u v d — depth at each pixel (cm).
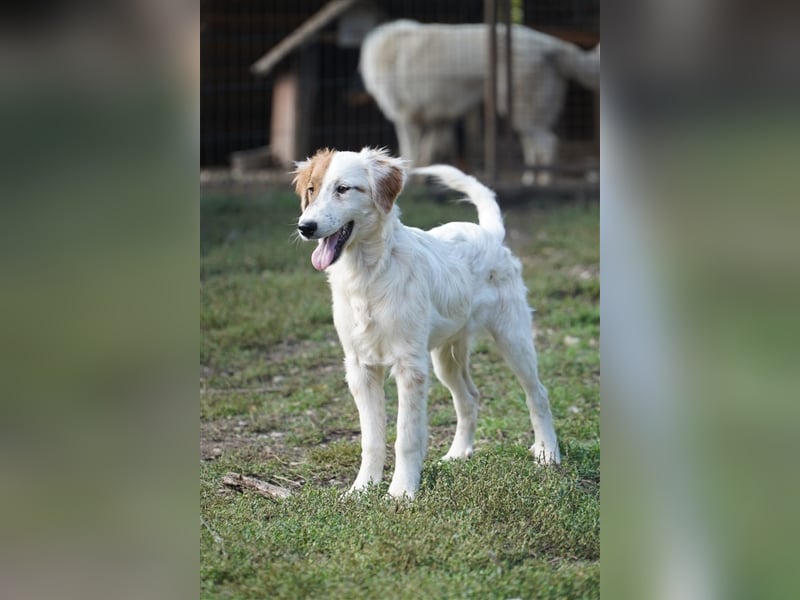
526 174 1669
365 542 487
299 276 1097
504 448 647
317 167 582
